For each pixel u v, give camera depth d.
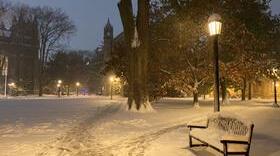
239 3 30.02
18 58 83.62
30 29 80.00
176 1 31.05
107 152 10.20
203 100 51.25
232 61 30.78
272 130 14.03
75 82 97.31
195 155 9.45
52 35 77.69
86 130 15.23
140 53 25.64
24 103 40.28
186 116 21.67
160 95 33.88
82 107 32.28
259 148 10.12
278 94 65.94
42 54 77.12
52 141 12.23
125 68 38.69
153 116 21.84
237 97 65.00
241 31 29.88
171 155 9.53
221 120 9.98
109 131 14.90
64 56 95.25
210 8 29.53
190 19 30.08
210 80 31.83
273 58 37.03
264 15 32.78
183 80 31.69
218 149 8.17
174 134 13.52
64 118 20.92
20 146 11.21
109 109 29.42
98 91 95.75
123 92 69.81
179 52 31.23
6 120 19.66
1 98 59.22
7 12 75.56
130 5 26.00
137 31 25.66
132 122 18.45
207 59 29.88
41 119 20.25
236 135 8.14
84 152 10.24
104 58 88.81
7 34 83.56
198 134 9.88
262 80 56.09
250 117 20.36
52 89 93.06
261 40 31.67
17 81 83.88
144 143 11.59
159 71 32.78
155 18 32.84
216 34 11.92
